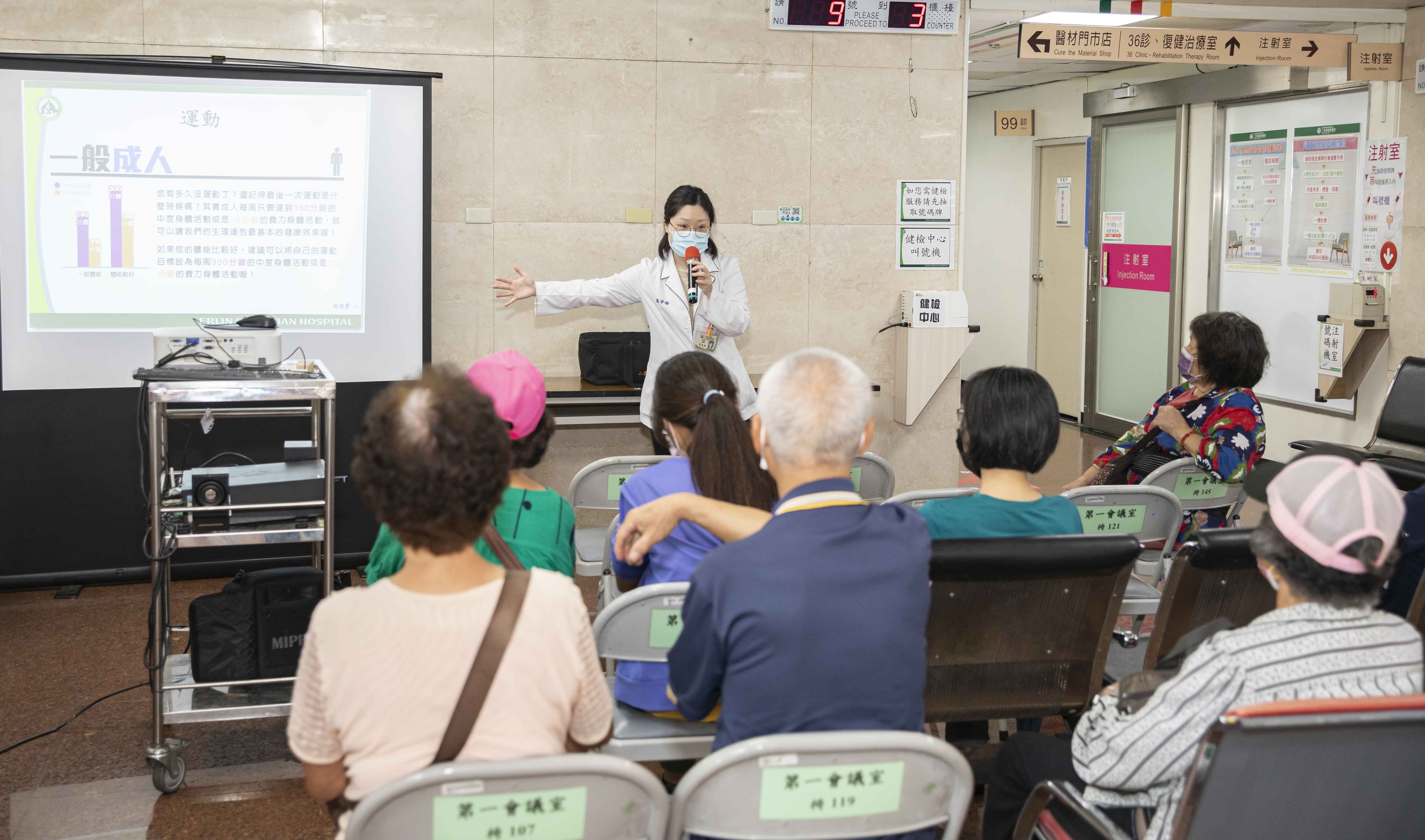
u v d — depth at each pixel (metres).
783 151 5.38
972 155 9.89
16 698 3.47
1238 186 7.00
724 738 1.57
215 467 3.50
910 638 1.56
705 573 1.56
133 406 4.46
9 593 4.46
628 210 5.22
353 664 1.33
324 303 4.62
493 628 1.36
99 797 2.86
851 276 5.54
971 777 1.54
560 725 1.42
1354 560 1.45
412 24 4.89
